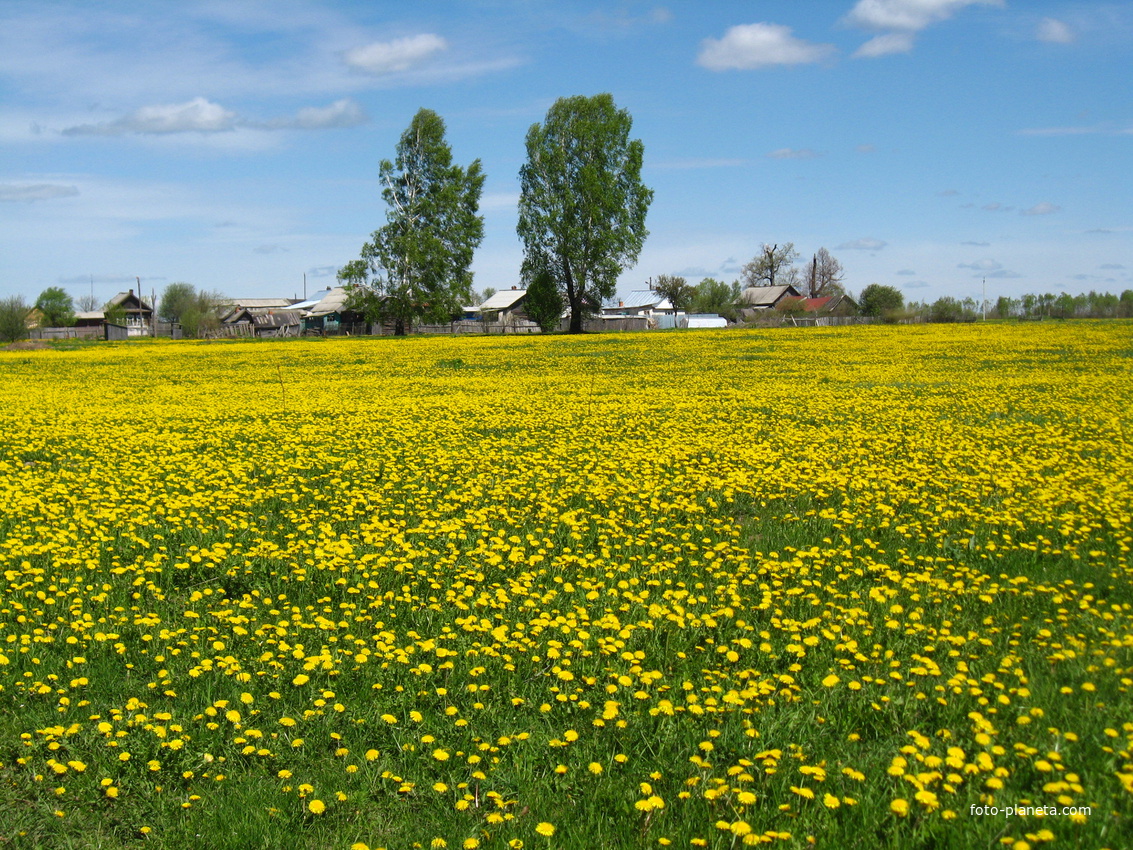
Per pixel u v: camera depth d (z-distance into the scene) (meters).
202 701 6.05
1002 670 5.91
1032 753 4.76
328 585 8.24
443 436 17.48
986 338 47.62
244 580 8.57
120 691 6.22
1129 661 6.02
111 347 62.41
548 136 77.81
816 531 9.88
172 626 7.43
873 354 39.28
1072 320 67.81
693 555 9.20
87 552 8.97
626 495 11.57
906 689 5.88
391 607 7.67
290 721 5.48
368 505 11.40
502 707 5.93
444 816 4.71
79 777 5.11
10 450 16.23
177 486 12.80
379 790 5.03
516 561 8.88
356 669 6.47
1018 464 13.05
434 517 10.78
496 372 34.66
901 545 9.24
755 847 4.20
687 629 7.11
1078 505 10.30
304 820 4.73
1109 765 4.69
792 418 19.31
